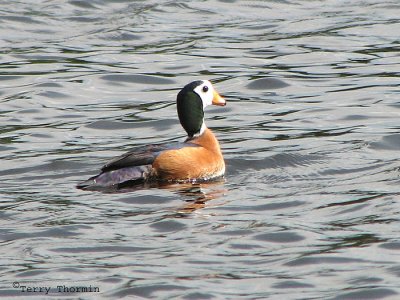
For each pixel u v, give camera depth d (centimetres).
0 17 2861
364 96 2217
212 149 1675
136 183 1603
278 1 3027
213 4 3008
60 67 2486
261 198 1557
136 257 1323
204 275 1266
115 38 2728
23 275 1270
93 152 1861
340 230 1409
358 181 1642
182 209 1502
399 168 1702
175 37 2727
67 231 1414
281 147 1848
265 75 2388
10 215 1483
